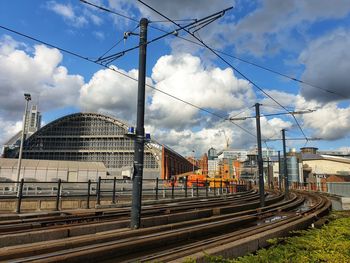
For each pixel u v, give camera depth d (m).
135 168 13.88
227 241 10.45
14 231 12.16
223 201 30.27
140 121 14.23
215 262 7.85
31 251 8.98
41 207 21.28
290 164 95.88
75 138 140.38
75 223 14.41
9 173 76.44
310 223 15.85
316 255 8.58
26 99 36.69
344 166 113.12
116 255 9.74
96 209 19.53
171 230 13.42
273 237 11.22
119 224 13.97
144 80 14.55
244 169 99.62
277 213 23.11
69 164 89.38
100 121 140.88
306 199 40.97
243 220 17.33
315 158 117.12
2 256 8.38
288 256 8.54
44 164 84.38
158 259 8.57
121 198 25.47
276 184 93.81
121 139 138.38
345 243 9.45
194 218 18.78
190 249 9.72
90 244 10.47
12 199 21.05
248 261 8.12
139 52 14.67
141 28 14.69
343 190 47.44
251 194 44.66
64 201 22.19
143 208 20.88
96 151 138.38
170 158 127.31
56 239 11.09
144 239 10.90
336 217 17.94
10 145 139.88
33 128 146.62
